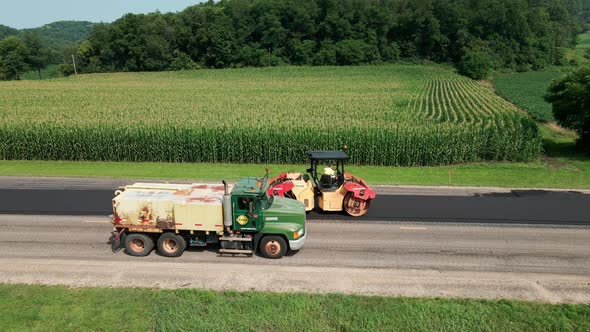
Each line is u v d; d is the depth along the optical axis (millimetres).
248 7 121500
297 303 12109
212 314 11641
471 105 54469
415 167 31406
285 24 120188
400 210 20812
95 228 18188
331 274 14016
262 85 75500
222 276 13789
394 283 13477
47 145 32969
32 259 15125
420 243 16891
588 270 14664
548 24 124750
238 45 118250
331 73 94062
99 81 87312
